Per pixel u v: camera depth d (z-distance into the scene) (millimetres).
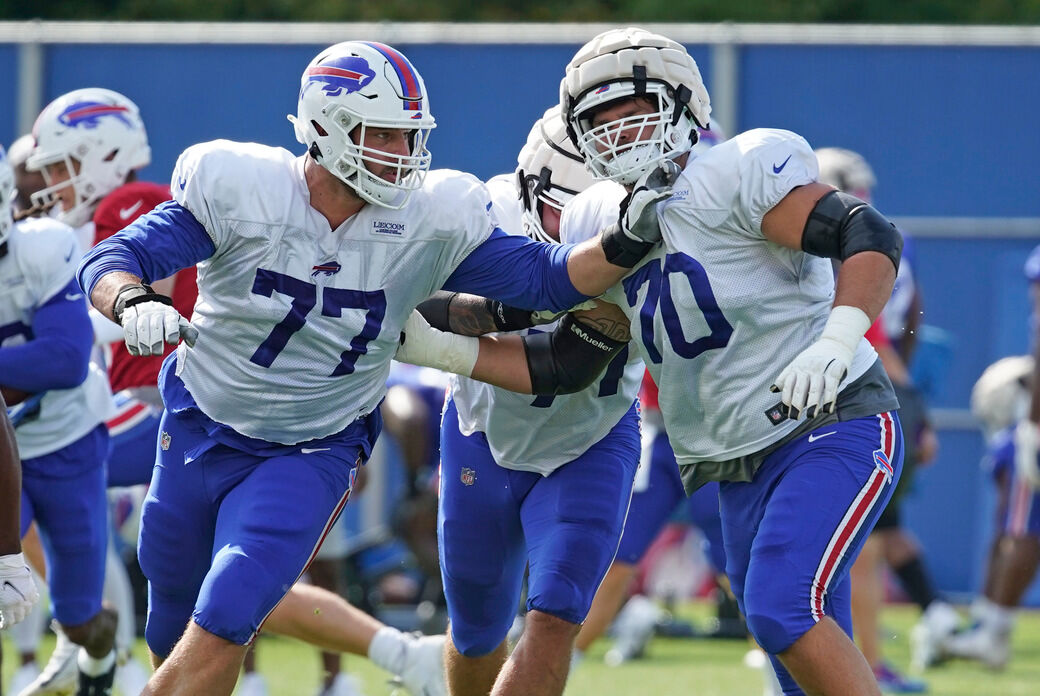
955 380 34406
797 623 12797
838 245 13016
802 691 14672
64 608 18391
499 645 16672
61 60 33625
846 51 33750
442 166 33625
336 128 13094
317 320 13641
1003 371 29578
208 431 14312
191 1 60438
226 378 14000
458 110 33531
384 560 30641
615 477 15430
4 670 24578
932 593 28000
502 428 15422
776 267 13461
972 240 34125
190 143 33656
